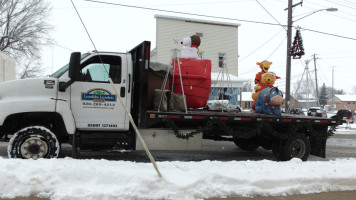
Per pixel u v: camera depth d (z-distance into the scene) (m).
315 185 4.98
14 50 26.16
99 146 6.04
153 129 6.33
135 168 4.94
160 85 7.14
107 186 4.27
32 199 4.00
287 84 17.22
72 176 4.36
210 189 4.45
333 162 6.29
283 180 4.89
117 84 6.09
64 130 5.82
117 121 6.06
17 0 25.61
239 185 4.67
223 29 26.09
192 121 6.57
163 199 4.16
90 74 6.03
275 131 7.18
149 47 6.03
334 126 7.93
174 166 5.32
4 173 4.20
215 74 23.78
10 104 5.42
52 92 5.70
